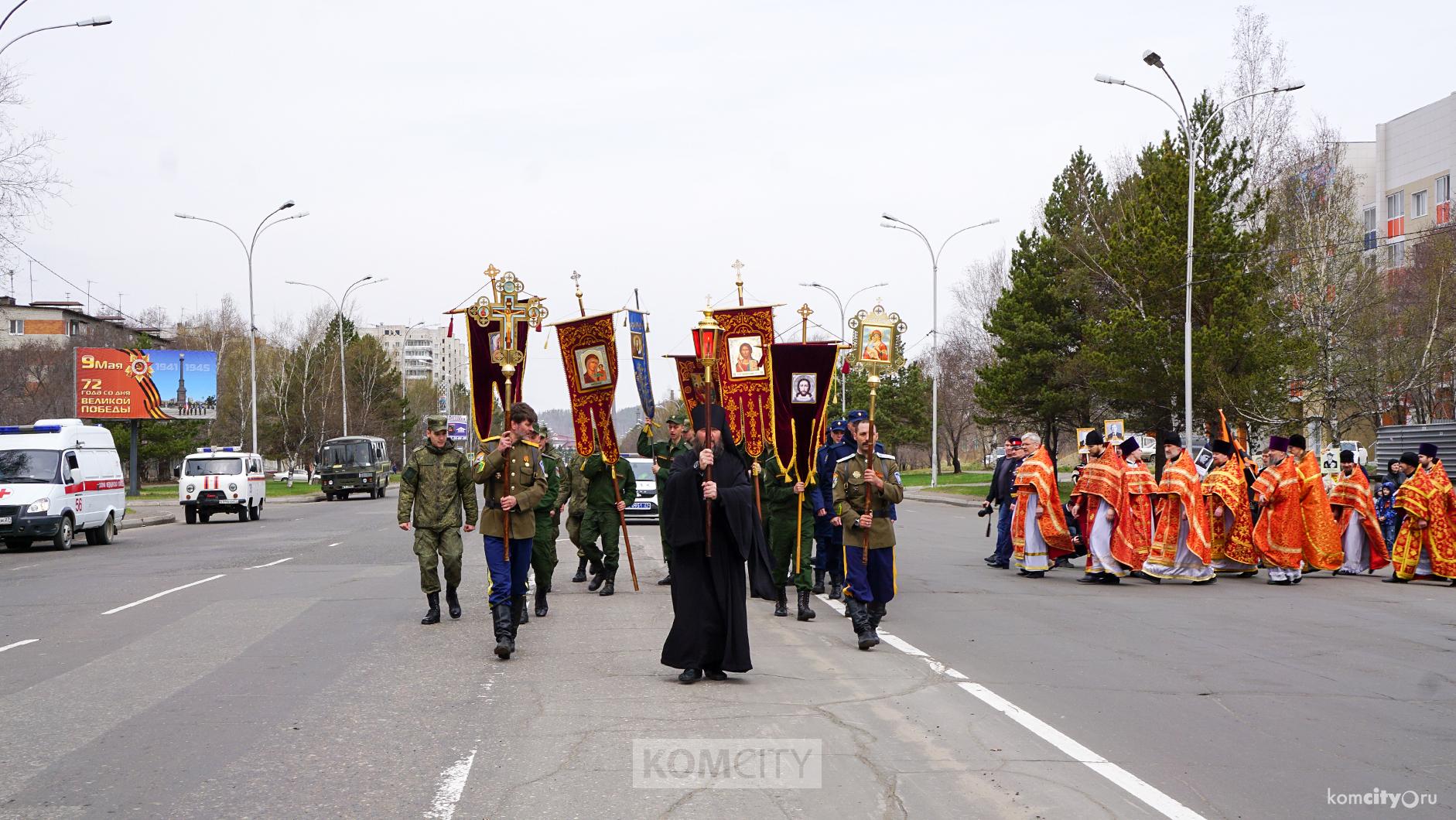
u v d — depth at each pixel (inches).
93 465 1016.9
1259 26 1545.3
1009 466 694.5
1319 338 1280.8
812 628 444.8
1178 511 616.7
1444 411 1512.1
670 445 539.5
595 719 283.7
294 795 221.3
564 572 677.3
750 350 582.2
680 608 328.8
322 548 883.4
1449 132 2124.8
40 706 305.6
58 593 587.2
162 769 241.0
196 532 1177.4
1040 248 1843.0
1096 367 1423.5
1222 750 253.6
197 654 386.6
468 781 230.4
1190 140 1147.9
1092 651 385.1
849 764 242.4
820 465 491.8
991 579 629.3
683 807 213.0
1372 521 671.8
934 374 2046.0
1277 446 627.5
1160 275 1274.6
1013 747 255.8
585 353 530.9
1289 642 405.1
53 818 208.2
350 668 356.5
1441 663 363.9
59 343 2965.1
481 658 371.2
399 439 3388.3
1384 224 2309.3
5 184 1060.5
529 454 386.3
